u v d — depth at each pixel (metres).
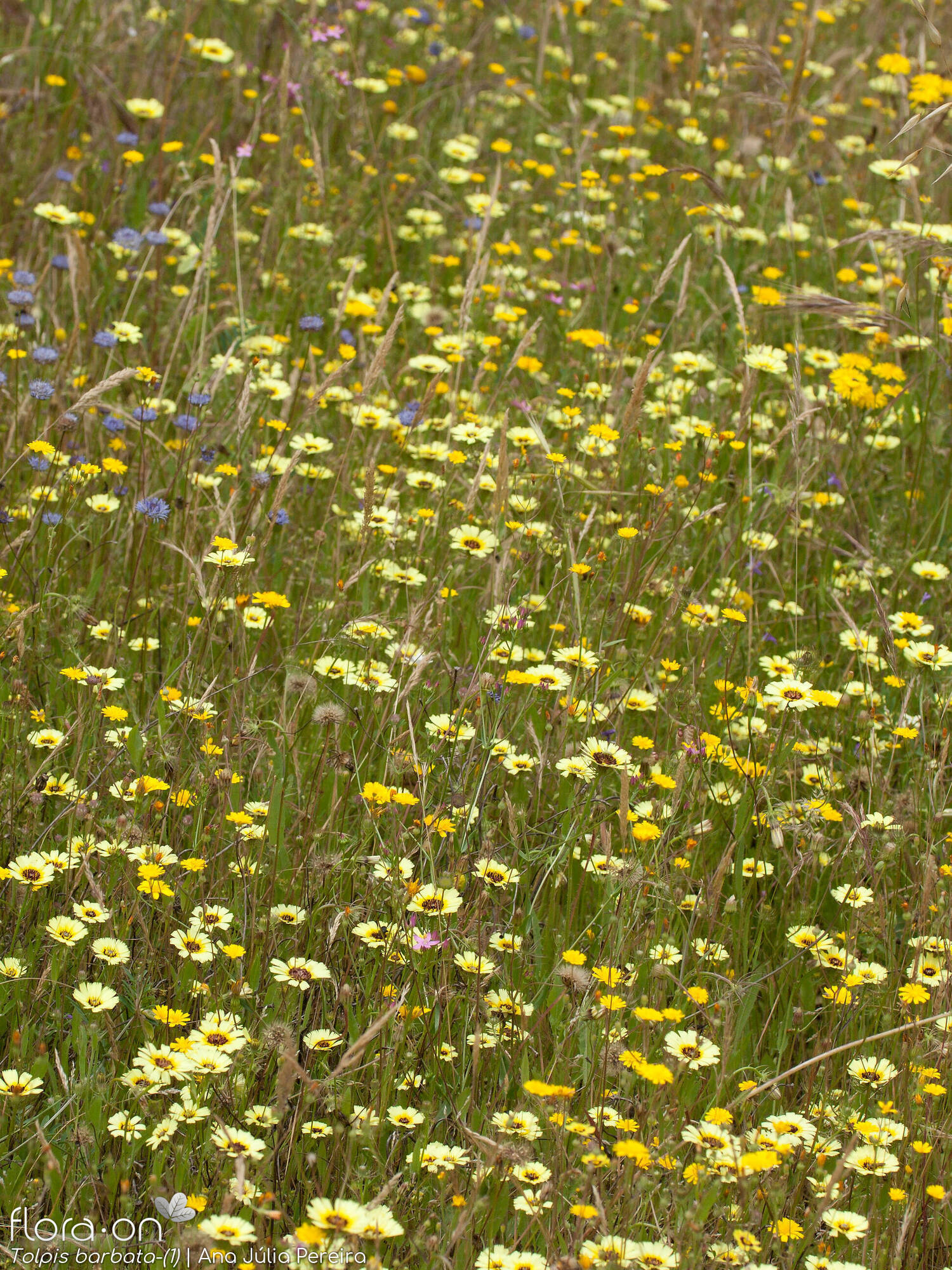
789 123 6.78
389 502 4.37
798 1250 2.50
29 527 3.93
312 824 3.26
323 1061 2.76
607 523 4.63
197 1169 2.60
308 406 4.79
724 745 3.78
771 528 4.96
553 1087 2.47
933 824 3.64
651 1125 2.61
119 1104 2.64
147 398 5.07
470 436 4.43
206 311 5.09
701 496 4.84
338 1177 2.61
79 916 2.84
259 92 7.58
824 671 4.48
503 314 5.73
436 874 3.21
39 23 7.84
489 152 7.87
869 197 7.73
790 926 3.35
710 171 7.58
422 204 7.21
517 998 2.96
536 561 4.34
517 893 3.32
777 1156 2.53
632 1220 2.44
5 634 3.53
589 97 8.91
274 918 2.95
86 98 7.28
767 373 5.80
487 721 3.49
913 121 5.11
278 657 4.11
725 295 6.54
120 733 3.36
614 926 3.03
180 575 4.30
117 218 6.70
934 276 5.96
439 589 3.78
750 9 9.93
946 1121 2.85
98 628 3.79
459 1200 2.47
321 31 7.41
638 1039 2.91
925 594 4.71
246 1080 2.66
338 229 6.43
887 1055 3.06
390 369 5.80
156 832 3.25
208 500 4.52
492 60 8.93
